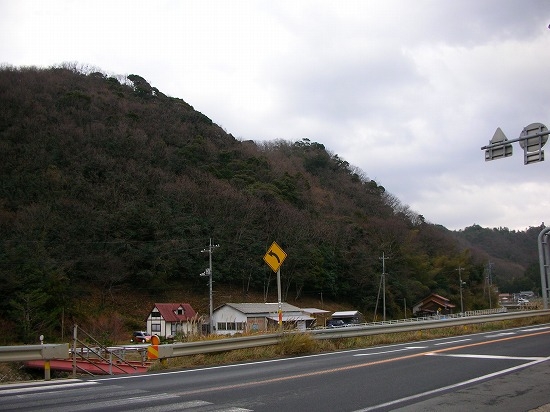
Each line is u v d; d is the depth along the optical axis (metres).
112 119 72.56
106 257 54.56
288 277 65.06
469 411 6.81
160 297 58.34
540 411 6.84
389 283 72.06
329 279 68.00
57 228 53.44
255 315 47.84
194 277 60.97
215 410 6.89
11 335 40.44
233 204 64.69
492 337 18.47
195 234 60.41
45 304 43.81
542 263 26.66
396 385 8.80
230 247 62.44
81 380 10.09
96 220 56.12
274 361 12.80
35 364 17.23
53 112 68.12
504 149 16.14
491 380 9.19
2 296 42.38
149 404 7.34
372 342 17.53
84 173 61.47
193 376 10.32
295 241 65.81
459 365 11.10
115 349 22.45
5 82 69.88
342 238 73.31
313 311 53.34
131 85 95.25
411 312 75.94
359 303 71.88
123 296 56.34
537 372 10.03
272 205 67.38
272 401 7.51
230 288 63.78
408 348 15.27
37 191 56.03
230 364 12.42
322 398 7.72
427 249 92.62
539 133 15.29
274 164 88.31
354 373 10.20
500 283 125.06
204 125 87.31
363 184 106.75
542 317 26.67
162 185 63.66
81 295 51.62
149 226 58.69
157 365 12.02
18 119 64.06
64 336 44.12
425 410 6.87
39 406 7.24
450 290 86.69
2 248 46.50
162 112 84.75
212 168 71.25
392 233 79.69
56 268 48.59
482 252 128.88
